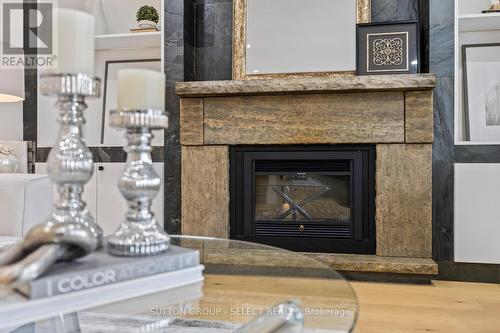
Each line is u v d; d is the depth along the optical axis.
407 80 2.18
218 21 2.87
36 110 2.89
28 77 2.89
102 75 3.08
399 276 2.22
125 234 0.84
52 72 0.81
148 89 0.85
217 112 2.50
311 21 2.67
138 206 0.88
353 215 2.40
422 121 2.24
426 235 2.25
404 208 2.28
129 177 0.87
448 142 2.26
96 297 0.72
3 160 2.59
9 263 0.72
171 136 2.60
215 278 1.10
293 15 2.70
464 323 1.66
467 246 2.24
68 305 0.69
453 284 2.21
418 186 2.26
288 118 2.42
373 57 2.43
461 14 2.50
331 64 2.63
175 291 0.84
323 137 2.38
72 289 0.70
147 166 0.89
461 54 2.57
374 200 2.37
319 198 2.59
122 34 2.73
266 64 2.72
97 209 2.67
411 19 2.59
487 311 1.80
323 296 1.01
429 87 2.17
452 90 2.25
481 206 2.22
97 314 1.03
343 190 2.56
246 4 2.76
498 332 1.57
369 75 2.39
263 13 2.74
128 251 0.81
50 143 2.89
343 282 1.10
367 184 2.38
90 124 3.05
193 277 0.88
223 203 2.50
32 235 0.71
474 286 2.17
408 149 2.27
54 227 0.72
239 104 2.47
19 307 0.64
